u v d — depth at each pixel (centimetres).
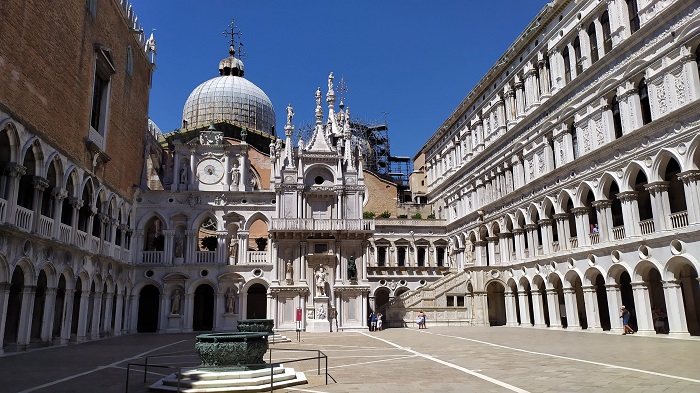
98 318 3741
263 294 5278
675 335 2889
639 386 1361
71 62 3288
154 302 4875
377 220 6391
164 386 1490
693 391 1262
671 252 2945
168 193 4784
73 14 3316
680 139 2884
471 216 5775
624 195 3325
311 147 5097
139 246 4675
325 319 4512
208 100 7012
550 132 4269
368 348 2780
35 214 2830
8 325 2786
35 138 2797
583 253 3725
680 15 2938
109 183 3981
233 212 4816
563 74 4188
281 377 1533
